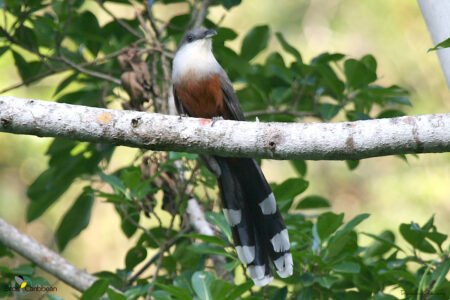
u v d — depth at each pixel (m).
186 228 9.48
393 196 16.91
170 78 10.70
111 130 6.36
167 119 6.43
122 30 11.05
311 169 18.02
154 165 9.09
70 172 10.61
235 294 6.75
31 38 10.20
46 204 10.74
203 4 10.70
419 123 5.86
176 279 7.98
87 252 16.66
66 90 14.72
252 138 6.29
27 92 15.36
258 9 17.89
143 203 8.68
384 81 17.14
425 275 7.14
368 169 17.72
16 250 8.70
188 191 9.16
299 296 7.73
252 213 8.47
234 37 10.68
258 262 8.16
